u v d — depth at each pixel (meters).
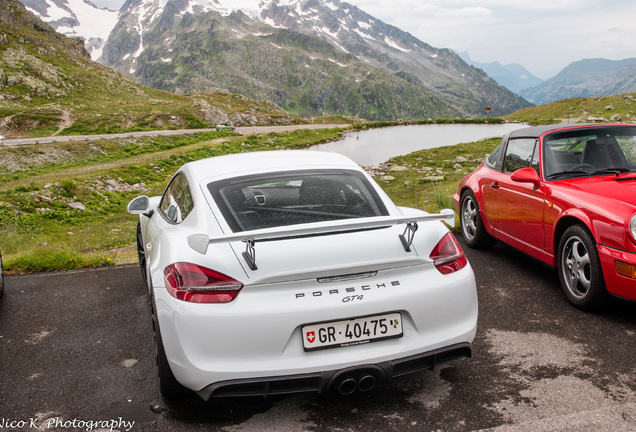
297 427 2.52
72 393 2.96
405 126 97.12
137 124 103.44
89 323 4.18
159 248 2.96
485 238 5.87
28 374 3.24
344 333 2.45
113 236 18.52
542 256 4.55
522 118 99.56
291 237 2.56
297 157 3.55
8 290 5.32
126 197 34.69
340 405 2.72
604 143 4.72
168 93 171.75
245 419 2.62
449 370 3.08
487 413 2.56
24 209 27.70
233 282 2.38
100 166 50.69
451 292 2.64
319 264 2.43
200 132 88.56
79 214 27.75
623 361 3.06
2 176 44.38
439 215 2.48
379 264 2.50
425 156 32.09
